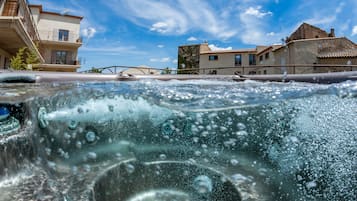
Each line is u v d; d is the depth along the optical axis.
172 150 1.72
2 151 1.02
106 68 6.44
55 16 20.38
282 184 1.39
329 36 18.42
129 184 1.46
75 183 1.20
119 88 1.99
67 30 20.62
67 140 1.47
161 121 1.82
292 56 15.99
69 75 2.59
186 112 1.83
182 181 1.50
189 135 1.82
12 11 10.27
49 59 19.19
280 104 1.73
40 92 1.63
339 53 15.33
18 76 2.34
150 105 1.83
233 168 1.55
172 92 1.95
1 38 8.94
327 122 1.55
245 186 1.38
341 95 1.57
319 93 1.65
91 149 1.55
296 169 1.48
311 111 1.63
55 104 1.51
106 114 1.68
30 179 1.08
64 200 1.00
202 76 2.99
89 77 2.64
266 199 1.28
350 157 1.39
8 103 1.20
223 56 22.86
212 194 1.41
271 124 1.71
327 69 14.55
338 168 1.38
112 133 1.67
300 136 1.59
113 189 1.37
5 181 1.00
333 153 1.44
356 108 1.52
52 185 1.09
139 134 1.74
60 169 1.33
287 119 1.68
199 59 23.83
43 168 1.23
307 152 1.51
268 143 1.67
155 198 1.39
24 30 8.65
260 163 1.59
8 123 1.17
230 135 1.77
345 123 1.50
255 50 22.05
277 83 2.49
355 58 14.61
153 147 1.71
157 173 1.54
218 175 1.49
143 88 2.06
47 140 1.37
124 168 1.49
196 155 1.71
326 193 1.33
